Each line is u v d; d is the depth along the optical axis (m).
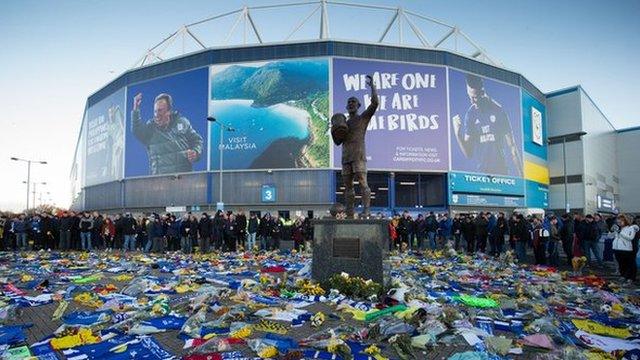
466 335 5.37
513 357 4.74
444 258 16.84
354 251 8.45
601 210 63.88
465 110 45.69
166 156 46.25
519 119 51.34
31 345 4.98
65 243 21.00
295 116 42.22
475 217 20.31
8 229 21.06
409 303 7.04
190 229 19.67
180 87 46.12
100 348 4.80
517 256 17.00
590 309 7.46
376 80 43.03
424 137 43.25
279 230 21.31
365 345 5.07
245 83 43.47
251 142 42.62
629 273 11.58
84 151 64.50
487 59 53.94
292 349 4.79
